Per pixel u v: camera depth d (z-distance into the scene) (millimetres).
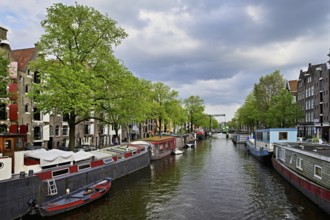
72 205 14773
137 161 27297
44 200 14688
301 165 20219
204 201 17547
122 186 21203
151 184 21938
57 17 21562
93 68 23359
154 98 52531
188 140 67688
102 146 46062
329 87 47938
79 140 42719
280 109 47438
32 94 20531
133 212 15367
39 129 34719
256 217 14820
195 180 23547
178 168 29656
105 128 51594
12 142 14727
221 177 24875
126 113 27125
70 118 22828
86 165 19172
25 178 13625
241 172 27359
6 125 28750
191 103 85250
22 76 31531
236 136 71875
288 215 15062
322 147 22844
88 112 25406
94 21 22438
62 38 21875
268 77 56125
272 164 30328
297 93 67188
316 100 53719
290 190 20250
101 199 17531
